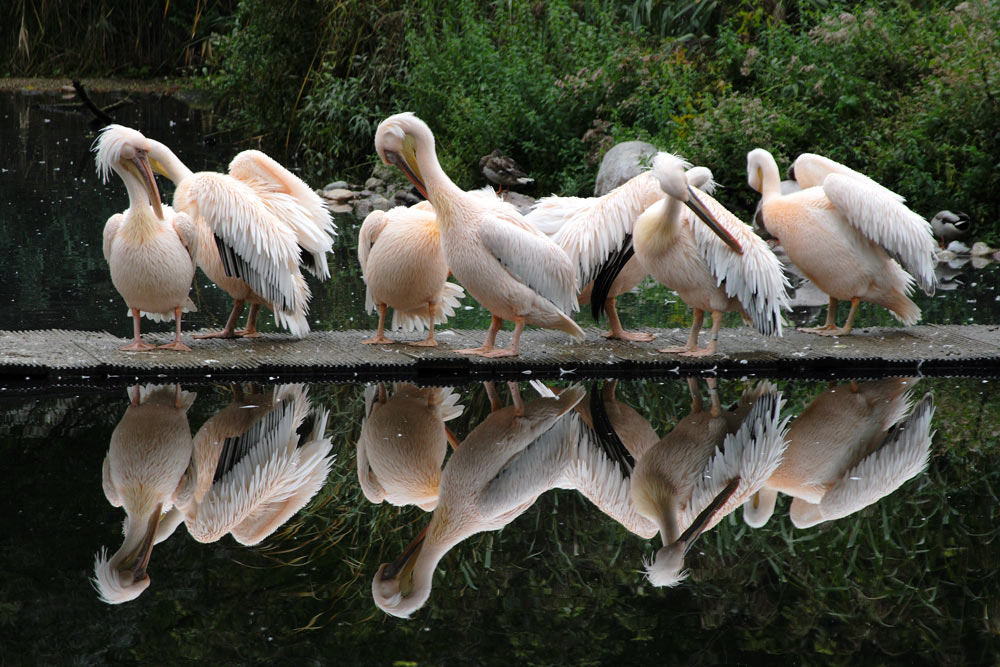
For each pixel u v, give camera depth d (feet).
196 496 26.37
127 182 35.29
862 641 19.52
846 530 24.75
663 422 32.91
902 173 64.03
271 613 20.54
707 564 23.02
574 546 23.84
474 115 75.00
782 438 31.48
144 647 18.90
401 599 21.06
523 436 31.48
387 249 37.29
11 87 134.92
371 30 91.61
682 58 77.00
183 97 130.52
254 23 92.79
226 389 35.22
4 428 30.63
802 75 71.72
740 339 41.01
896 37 71.05
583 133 76.38
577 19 81.61
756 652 19.19
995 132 63.16
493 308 37.17
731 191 67.31
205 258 38.45
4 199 72.59
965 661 18.93
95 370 35.29
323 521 25.07
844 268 40.29
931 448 30.48
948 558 23.25
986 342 40.45
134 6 144.56
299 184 40.57
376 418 32.78
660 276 37.73
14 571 21.86
